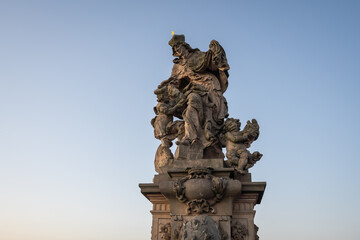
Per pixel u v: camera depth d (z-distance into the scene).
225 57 9.92
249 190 8.43
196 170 8.30
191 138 9.30
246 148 9.30
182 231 7.95
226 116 10.26
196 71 10.41
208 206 8.16
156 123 10.15
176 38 10.92
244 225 8.31
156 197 8.84
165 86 10.59
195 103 9.59
